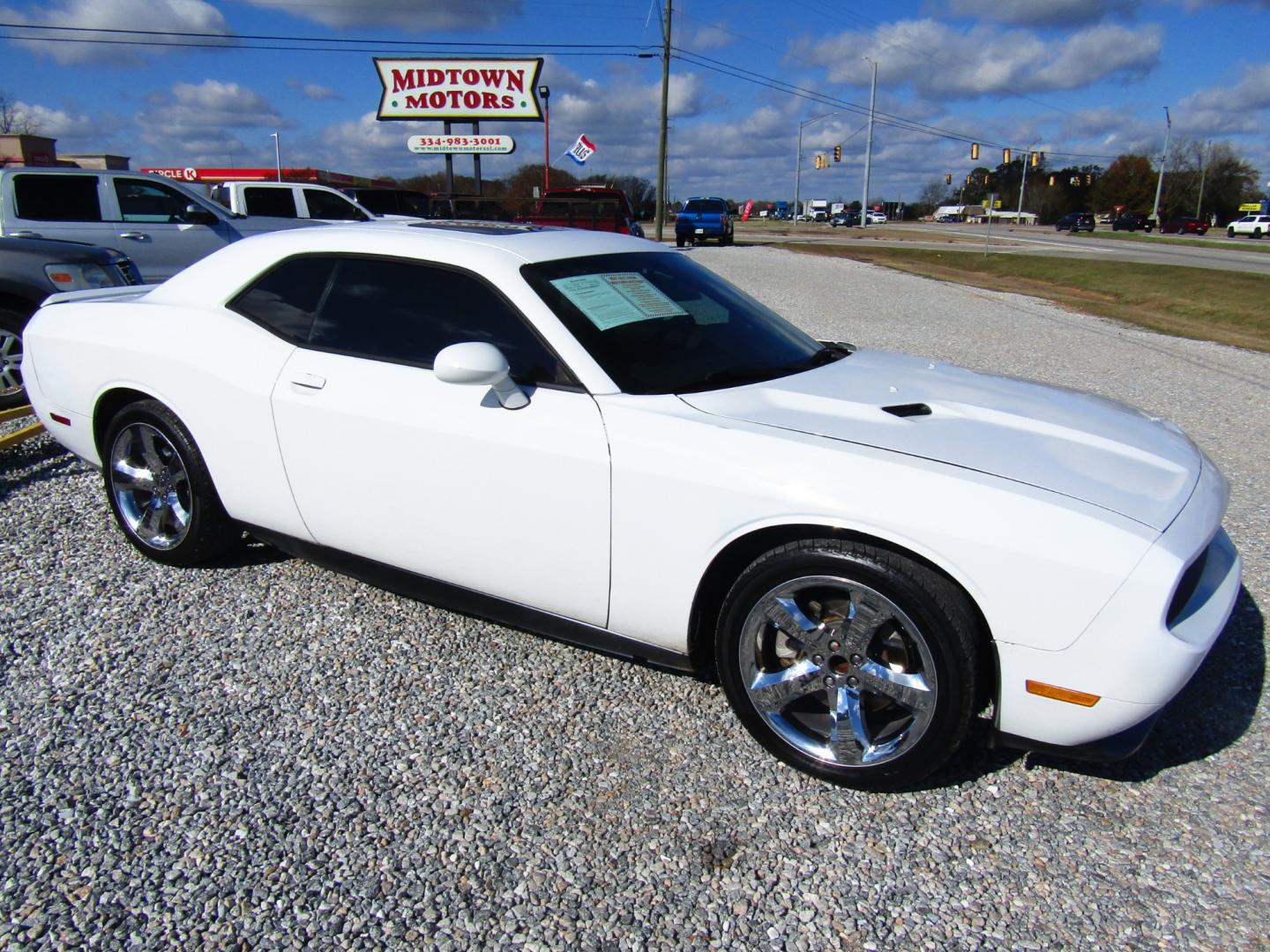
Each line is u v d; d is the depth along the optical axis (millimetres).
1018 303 16234
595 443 2752
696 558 2654
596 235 3686
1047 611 2275
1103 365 9727
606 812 2514
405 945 2057
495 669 3236
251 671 3180
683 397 2865
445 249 3209
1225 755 2809
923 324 12805
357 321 3295
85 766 2648
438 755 2740
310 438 3279
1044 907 2197
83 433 4023
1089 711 2311
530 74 26469
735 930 2119
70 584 3795
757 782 2654
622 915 2156
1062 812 2543
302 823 2438
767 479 2533
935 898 2225
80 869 2256
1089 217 62781
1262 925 2146
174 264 10414
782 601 2580
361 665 3238
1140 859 2365
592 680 3184
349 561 3443
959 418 2879
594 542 2805
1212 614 2453
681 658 2850
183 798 2523
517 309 2994
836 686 2572
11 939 2037
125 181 10047
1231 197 92812
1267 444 6465
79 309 4047
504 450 2879
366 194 18203
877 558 2408
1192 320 15039
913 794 2613
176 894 2186
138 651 3285
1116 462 2658
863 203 65938
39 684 3059
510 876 2270
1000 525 2309
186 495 3811
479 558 3049
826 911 2178
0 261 6047
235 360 3467
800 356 3434
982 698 2502
